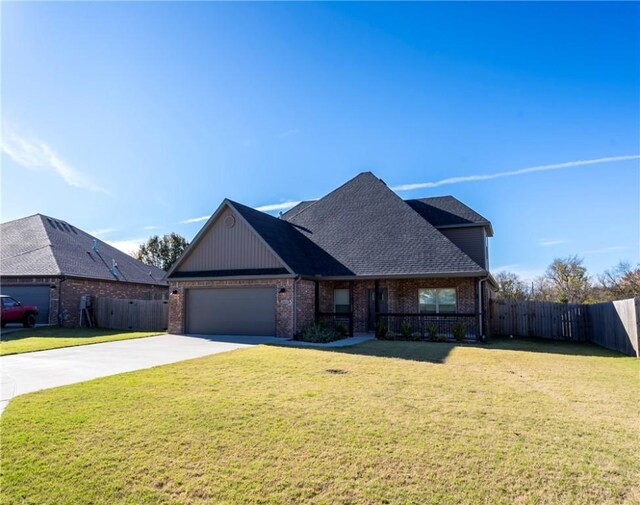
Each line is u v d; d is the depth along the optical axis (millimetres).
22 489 4121
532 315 20734
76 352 13211
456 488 4070
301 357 11555
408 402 6797
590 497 3908
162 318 22688
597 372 9828
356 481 4211
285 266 17641
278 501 3896
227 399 6969
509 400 6977
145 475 4375
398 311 19594
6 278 24078
